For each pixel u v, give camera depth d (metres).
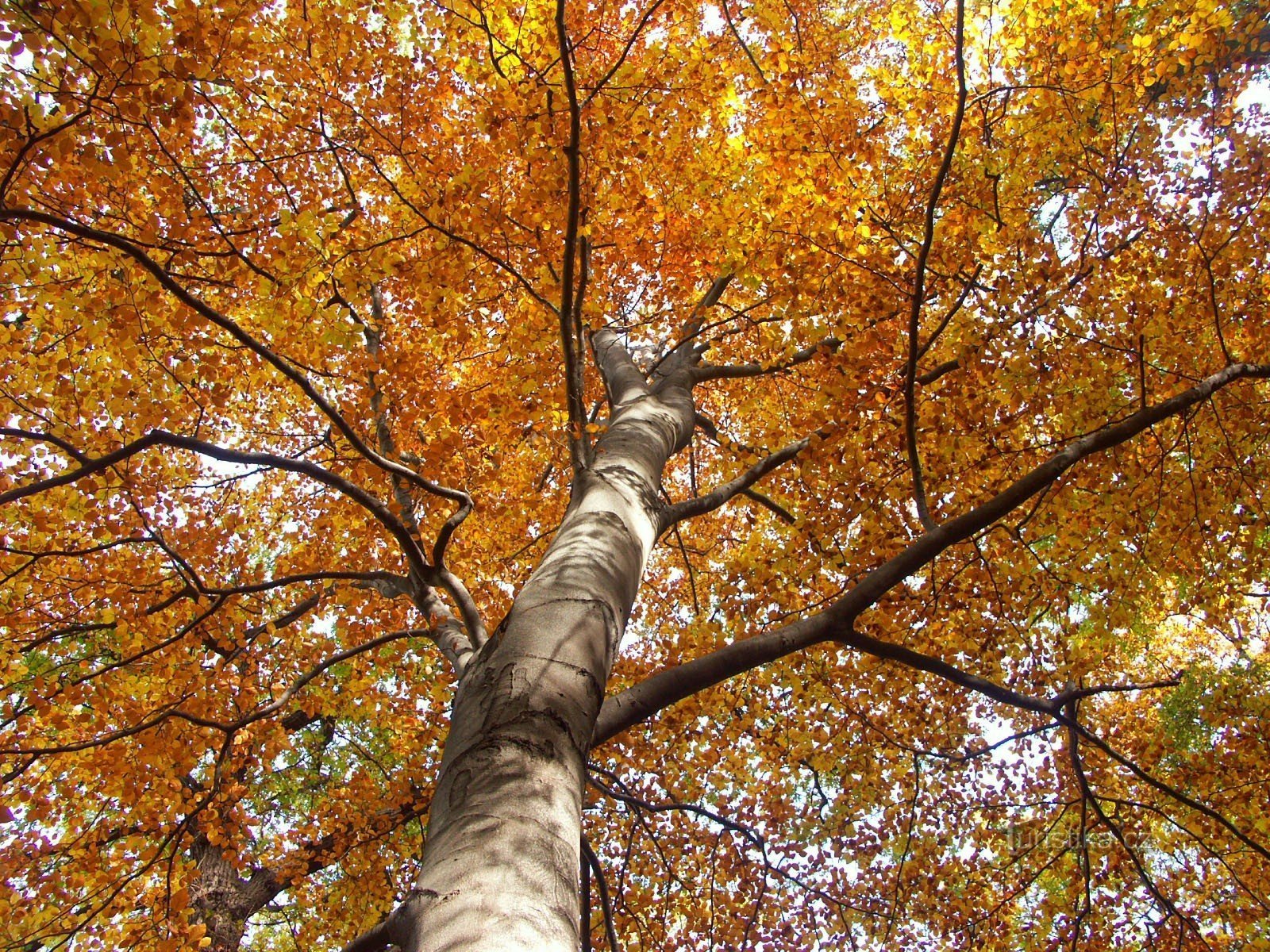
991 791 5.68
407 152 4.11
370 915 5.73
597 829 6.11
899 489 4.69
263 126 3.75
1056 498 4.52
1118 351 4.50
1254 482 4.75
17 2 2.40
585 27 4.06
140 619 4.12
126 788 4.12
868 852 5.45
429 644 6.88
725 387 6.62
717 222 4.29
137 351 3.43
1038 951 5.49
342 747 8.05
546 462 6.63
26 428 3.81
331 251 3.47
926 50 4.15
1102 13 4.09
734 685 5.53
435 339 4.26
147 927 4.22
